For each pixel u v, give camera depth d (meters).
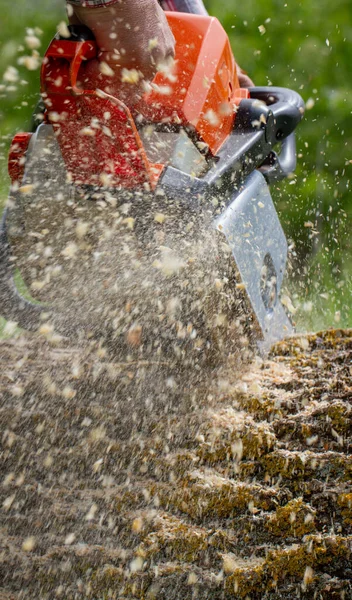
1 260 4.22
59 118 3.77
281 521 2.96
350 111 13.41
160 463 3.42
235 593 2.81
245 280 3.91
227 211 3.96
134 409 3.78
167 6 4.67
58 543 3.19
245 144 4.22
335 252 11.53
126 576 2.97
